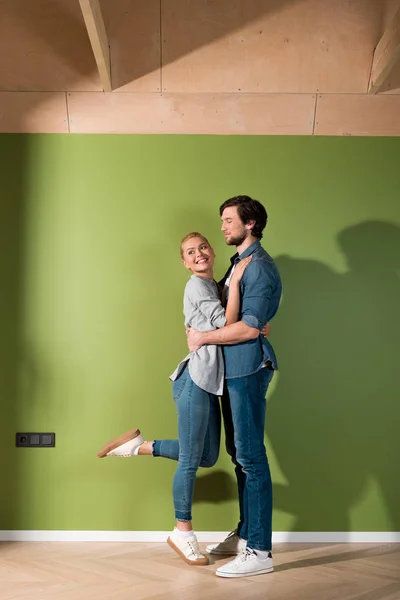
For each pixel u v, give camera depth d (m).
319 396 4.55
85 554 4.15
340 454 4.54
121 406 4.54
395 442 4.55
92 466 4.51
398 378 4.55
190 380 3.93
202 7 4.23
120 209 4.60
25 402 4.53
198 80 4.42
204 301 3.92
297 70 4.40
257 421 3.79
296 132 4.59
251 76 4.42
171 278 4.56
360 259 4.60
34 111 4.52
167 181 4.61
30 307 4.55
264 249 4.26
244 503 4.11
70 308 4.55
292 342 4.56
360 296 4.59
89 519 4.50
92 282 4.57
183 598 3.30
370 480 4.54
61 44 4.30
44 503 4.50
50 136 4.58
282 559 4.06
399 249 4.60
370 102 4.50
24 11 4.20
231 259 4.17
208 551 4.20
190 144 4.60
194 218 4.59
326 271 4.60
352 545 4.42
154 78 4.41
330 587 3.48
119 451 4.23
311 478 4.53
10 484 4.50
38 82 4.40
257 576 3.69
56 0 4.18
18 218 4.57
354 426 4.55
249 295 3.80
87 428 4.52
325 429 4.55
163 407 4.53
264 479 3.77
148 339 4.55
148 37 4.28
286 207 4.61
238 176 4.61
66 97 4.47
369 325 4.59
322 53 4.36
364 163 4.62
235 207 3.94
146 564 3.93
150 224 4.59
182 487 3.96
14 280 4.55
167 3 4.21
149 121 4.57
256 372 3.80
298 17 4.27
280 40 4.33
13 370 4.54
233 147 4.61
